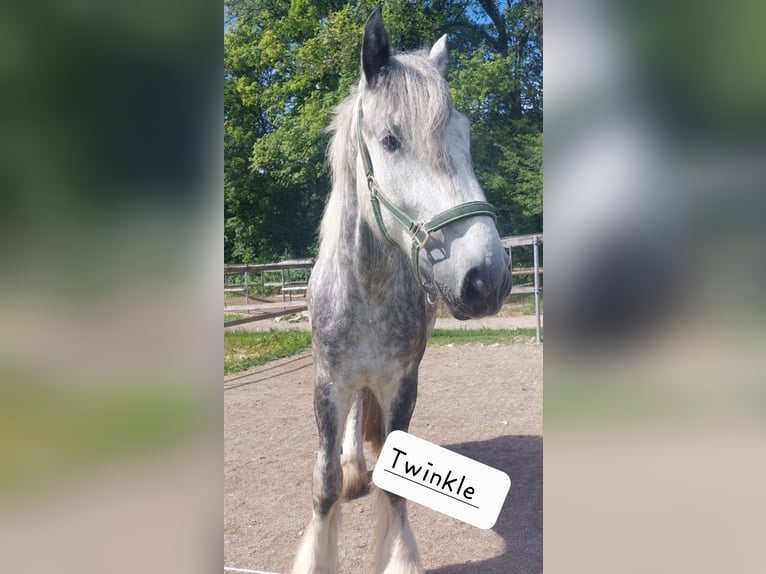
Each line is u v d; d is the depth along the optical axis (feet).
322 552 6.03
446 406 9.50
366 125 4.75
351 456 7.92
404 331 5.63
